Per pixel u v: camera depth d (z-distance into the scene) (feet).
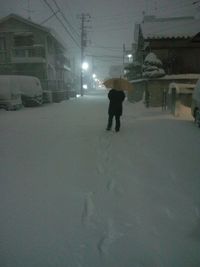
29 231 10.15
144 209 11.87
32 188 14.24
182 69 70.13
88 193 13.60
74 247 9.23
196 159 19.04
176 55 70.28
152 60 61.16
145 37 68.64
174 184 14.66
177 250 9.05
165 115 44.04
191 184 14.62
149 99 59.93
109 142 25.11
